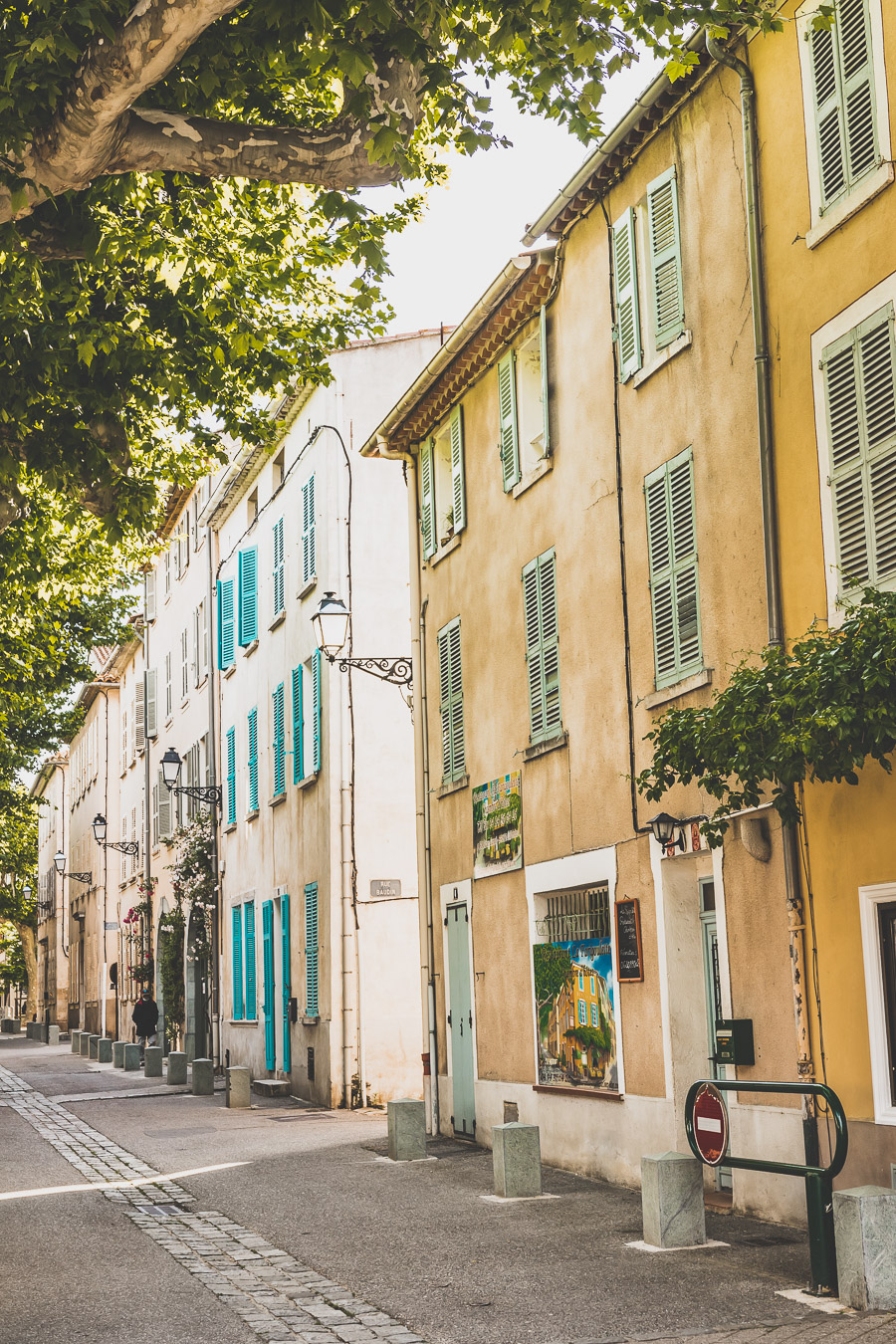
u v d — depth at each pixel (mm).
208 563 34750
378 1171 14664
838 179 10133
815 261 10398
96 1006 55375
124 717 50406
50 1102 26219
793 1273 8680
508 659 16406
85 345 11883
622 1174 13180
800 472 10523
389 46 8398
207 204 12414
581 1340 7500
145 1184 14547
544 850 15211
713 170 11906
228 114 11750
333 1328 8094
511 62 9961
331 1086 22672
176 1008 36781
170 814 39688
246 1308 8664
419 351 24531
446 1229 11055
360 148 8938
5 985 86750
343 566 23812
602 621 13914
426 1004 18781
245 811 30828
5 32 8773
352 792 23375
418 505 19891
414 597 19719
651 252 12914
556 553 15062
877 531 9578
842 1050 9812
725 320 11695
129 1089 28609
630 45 9211
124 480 13242
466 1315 8227
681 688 12125
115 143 8703
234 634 31969
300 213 13523
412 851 23438
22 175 8836
